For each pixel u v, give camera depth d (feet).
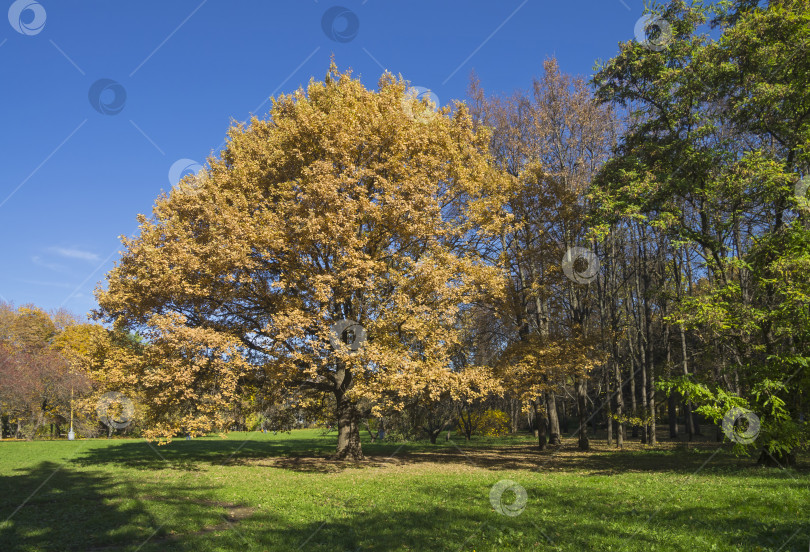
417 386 54.39
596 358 79.30
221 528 30.42
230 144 70.95
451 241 69.26
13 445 101.40
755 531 26.58
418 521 31.53
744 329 52.54
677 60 66.74
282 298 58.39
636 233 94.68
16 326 157.69
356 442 73.92
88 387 126.21
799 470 50.85
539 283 80.12
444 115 73.72
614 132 93.81
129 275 62.08
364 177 60.54
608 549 24.58
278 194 61.46
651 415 86.99
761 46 57.82
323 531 29.17
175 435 59.00
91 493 41.98
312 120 60.59
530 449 93.35
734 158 61.98
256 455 82.07
